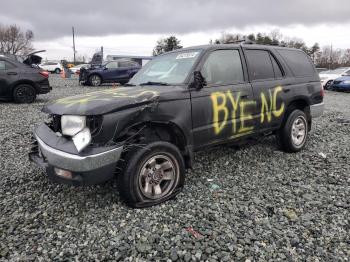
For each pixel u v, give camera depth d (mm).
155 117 3615
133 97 3529
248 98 4641
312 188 4133
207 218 3389
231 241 2982
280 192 4016
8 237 3084
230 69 4594
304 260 2723
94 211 3551
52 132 3646
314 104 5887
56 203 3754
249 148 5805
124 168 3438
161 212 3510
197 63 4227
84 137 3225
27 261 2742
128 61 19656
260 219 3367
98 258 2777
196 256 2773
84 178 3213
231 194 3961
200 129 4066
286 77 5391
